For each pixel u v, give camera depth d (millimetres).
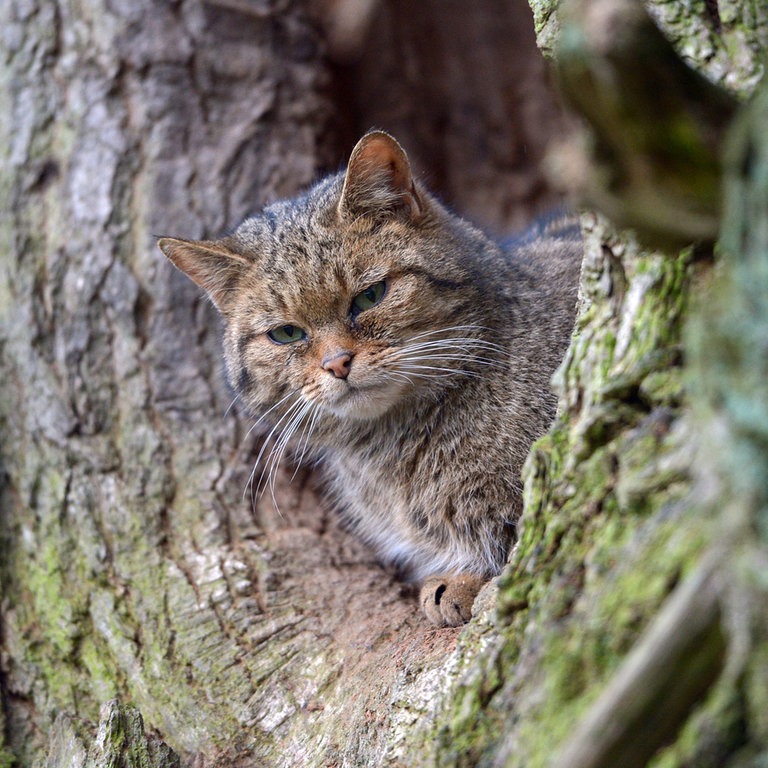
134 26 6949
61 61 6867
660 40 2410
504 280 5332
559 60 2545
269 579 5586
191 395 6344
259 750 4602
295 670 4891
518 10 9008
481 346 5070
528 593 3281
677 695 2268
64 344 6297
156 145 6809
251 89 7215
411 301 5039
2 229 6609
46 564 5742
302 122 7328
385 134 5055
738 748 2273
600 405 3184
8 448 6168
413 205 5223
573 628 2826
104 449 6098
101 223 6566
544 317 5195
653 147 2523
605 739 2279
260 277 5301
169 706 4922
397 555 5715
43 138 6758
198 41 7098
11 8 6949
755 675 2207
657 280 3266
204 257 5484
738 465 2236
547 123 9055
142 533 5801
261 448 6105
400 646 4613
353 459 5523
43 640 5547
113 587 5582
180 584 5527
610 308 3508
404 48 8883
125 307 6434
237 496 6094
